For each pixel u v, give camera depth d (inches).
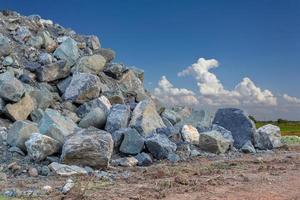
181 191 467.2
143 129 799.7
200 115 952.3
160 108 983.6
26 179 555.5
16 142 685.9
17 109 788.6
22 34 1053.8
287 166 653.3
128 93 1023.6
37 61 989.2
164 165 674.8
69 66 965.8
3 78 823.1
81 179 548.1
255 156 802.2
